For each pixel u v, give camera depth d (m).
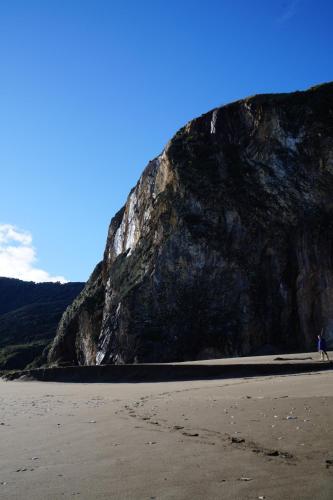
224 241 48.06
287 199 47.50
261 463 5.85
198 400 13.41
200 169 53.84
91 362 62.16
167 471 5.72
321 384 14.60
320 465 5.63
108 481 5.45
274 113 51.28
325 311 42.25
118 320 51.06
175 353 45.12
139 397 16.45
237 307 45.03
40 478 5.75
